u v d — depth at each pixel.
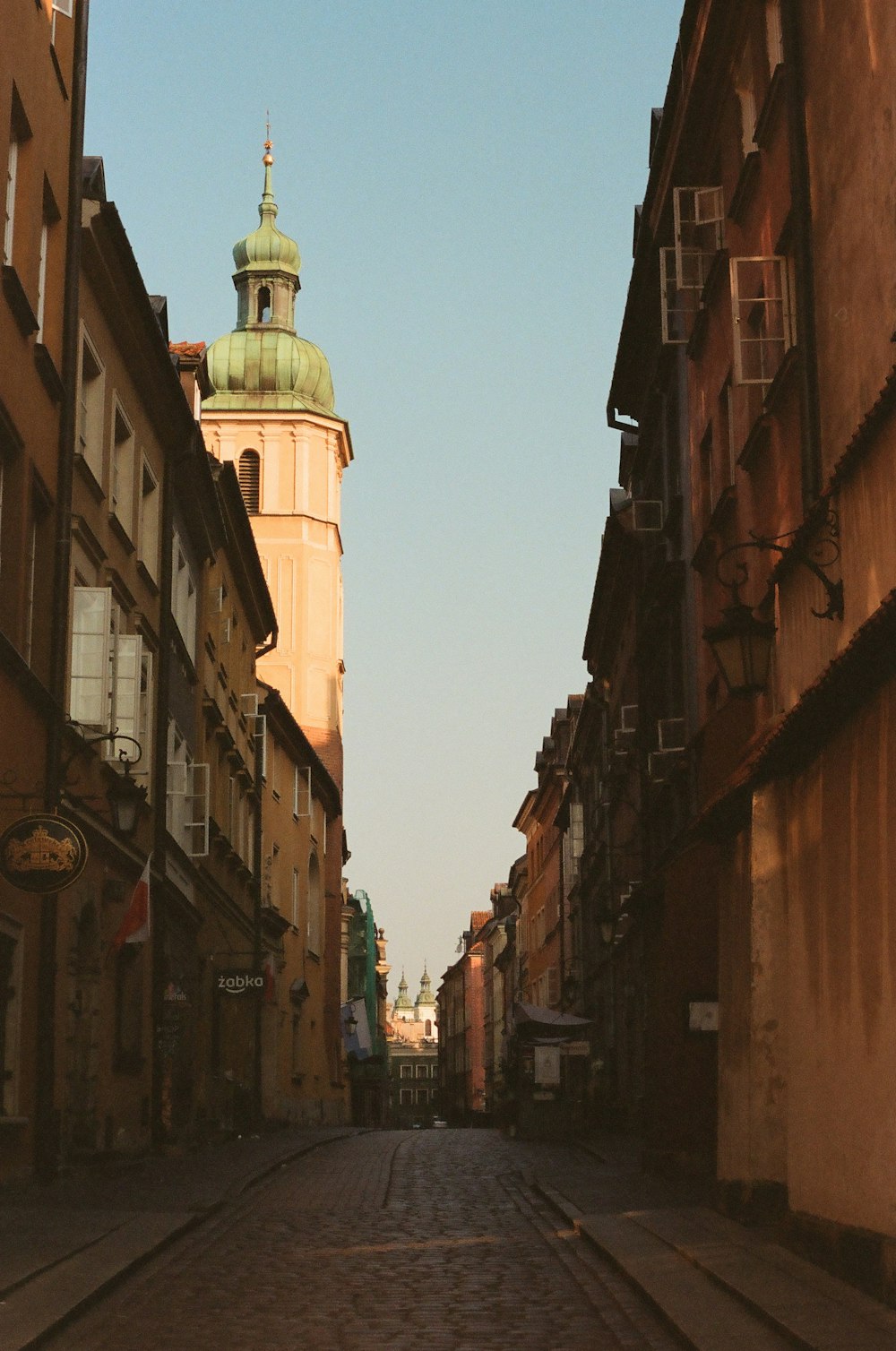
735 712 19.84
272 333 74.19
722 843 16.23
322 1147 35.03
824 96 16.02
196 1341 9.26
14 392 18.52
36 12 19.64
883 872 10.18
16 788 18.47
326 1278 11.84
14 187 19.28
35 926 19.69
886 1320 9.13
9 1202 16.72
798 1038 12.48
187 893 32.38
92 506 23.33
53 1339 9.22
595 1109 40.22
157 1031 27.80
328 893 66.00
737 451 22.41
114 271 23.72
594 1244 13.66
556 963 70.38
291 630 70.44
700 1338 8.97
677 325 27.20
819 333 16.28
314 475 72.31
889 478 11.38
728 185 22.47
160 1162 25.27
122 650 23.61
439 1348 9.13
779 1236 12.68
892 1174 9.83
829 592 12.95
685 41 22.88
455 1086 145.12
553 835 72.12
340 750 71.44
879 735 10.37
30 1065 19.42
